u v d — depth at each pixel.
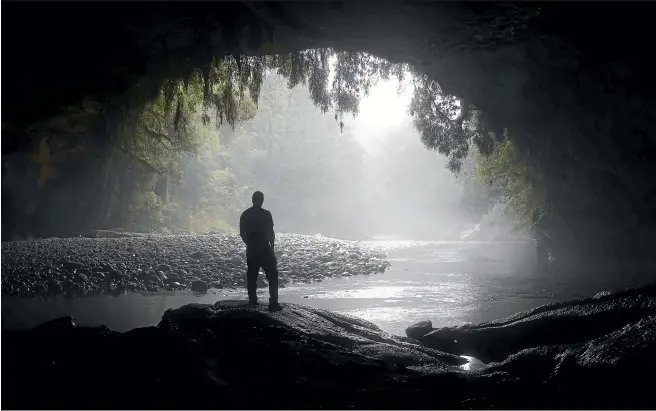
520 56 20.12
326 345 7.55
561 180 24.42
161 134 36.78
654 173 18.92
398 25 17.89
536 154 25.34
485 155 29.39
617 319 8.47
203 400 6.07
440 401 6.05
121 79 22.55
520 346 8.70
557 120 21.72
